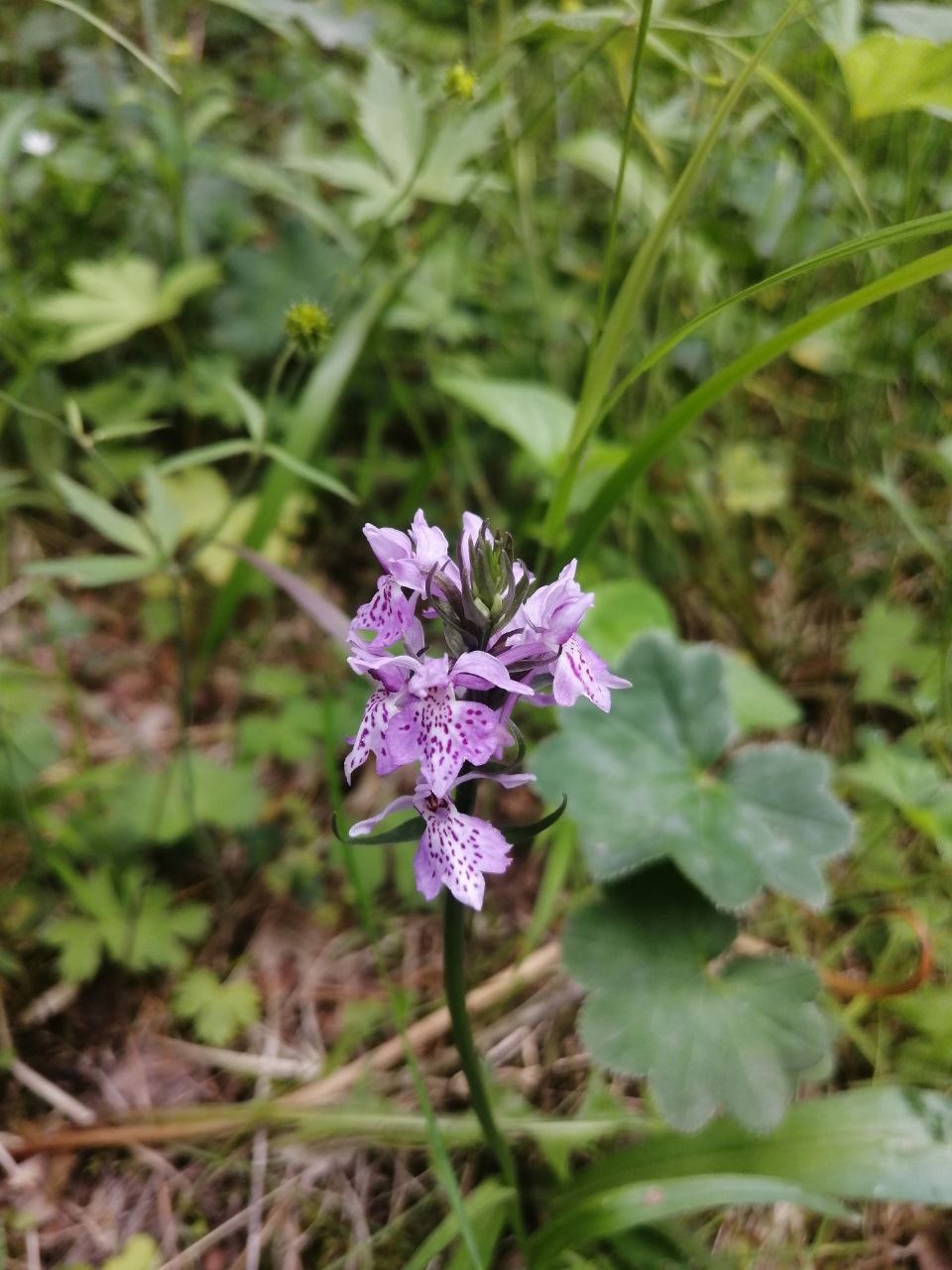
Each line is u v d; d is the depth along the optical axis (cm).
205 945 24
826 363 31
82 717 27
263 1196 20
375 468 31
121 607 30
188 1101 21
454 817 13
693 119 29
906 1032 22
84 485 30
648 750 21
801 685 30
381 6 36
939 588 30
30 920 23
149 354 32
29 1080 21
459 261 32
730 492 31
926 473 32
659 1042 18
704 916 19
